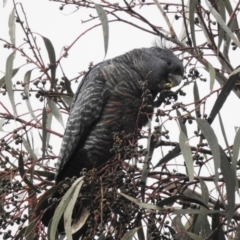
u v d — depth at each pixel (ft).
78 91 41.14
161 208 28.96
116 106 39.52
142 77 41.27
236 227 34.37
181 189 32.19
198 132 30.71
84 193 30.99
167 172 31.86
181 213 30.66
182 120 30.60
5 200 32.63
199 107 31.04
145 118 38.75
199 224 31.83
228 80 31.83
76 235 34.83
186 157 29.53
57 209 30.30
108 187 30.09
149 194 30.89
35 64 36.70
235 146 31.53
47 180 39.24
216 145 29.73
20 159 33.68
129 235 28.58
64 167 39.70
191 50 37.45
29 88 37.17
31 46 36.50
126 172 29.96
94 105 39.58
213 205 35.81
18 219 32.09
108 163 31.81
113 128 39.63
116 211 28.94
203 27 36.32
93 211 30.17
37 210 32.76
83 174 30.81
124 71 40.11
